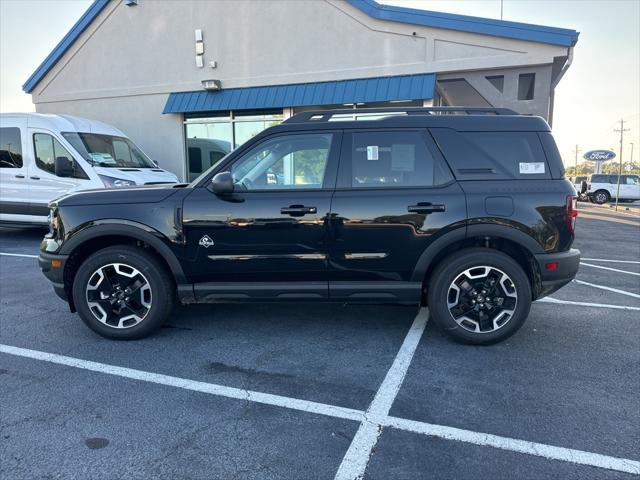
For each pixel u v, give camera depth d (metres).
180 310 5.00
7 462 2.49
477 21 9.88
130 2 12.53
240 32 11.83
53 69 13.68
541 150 3.92
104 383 3.38
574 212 3.86
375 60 10.80
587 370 3.58
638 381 3.40
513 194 3.82
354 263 3.91
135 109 13.05
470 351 3.93
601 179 29.47
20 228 11.30
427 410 3.02
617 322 4.68
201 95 12.23
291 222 3.87
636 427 2.82
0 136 9.01
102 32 13.03
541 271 3.83
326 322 4.64
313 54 11.29
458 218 3.81
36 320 4.70
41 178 8.74
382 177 3.94
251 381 3.42
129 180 8.66
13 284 6.07
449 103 13.88
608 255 8.91
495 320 3.93
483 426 2.84
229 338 4.22
